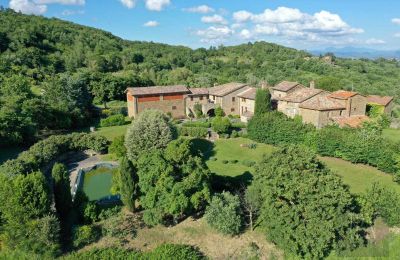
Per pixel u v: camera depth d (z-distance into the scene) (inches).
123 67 5570.9
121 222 1197.7
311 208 970.7
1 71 3570.4
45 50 5260.8
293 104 2559.1
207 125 2554.1
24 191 1044.5
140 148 1803.6
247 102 2960.1
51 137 1979.6
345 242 1011.9
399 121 2773.1
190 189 1165.1
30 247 1015.6
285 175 1028.5
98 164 1919.3
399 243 1065.5
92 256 1014.4
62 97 2716.5
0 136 1971.0
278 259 1047.6
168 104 2910.9
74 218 1198.9
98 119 3046.3
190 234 1162.0
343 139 1819.6
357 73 5103.3
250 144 2165.4
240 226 1174.3
